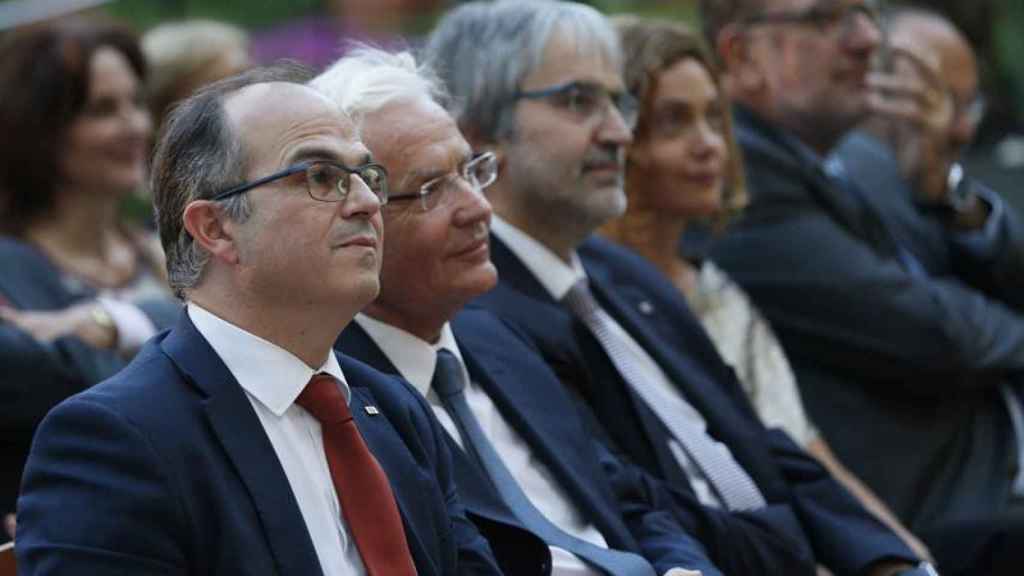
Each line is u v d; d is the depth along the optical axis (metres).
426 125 7.75
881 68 13.73
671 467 9.12
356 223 6.16
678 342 10.04
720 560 8.88
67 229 11.29
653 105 10.46
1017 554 11.56
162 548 5.67
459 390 7.95
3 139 11.12
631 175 10.65
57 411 5.80
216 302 6.18
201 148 6.16
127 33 11.62
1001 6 17.69
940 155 13.77
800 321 11.77
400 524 6.23
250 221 6.08
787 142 12.18
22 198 11.20
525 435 8.15
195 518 5.75
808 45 12.32
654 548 8.35
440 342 8.06
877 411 11.95
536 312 8.98
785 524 9.30
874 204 12.93
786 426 11.09
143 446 5.73
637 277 10.18
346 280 6.09
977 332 11.99
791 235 11.82
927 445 11.97
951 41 13.99
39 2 15.10
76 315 9.59
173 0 17.55
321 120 6.21
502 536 7.45
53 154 11.17
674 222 10.82
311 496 6.09
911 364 11.80
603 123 9.16
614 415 9.16
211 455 5.88
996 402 12.59
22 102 11.12
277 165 6.09
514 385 8.30
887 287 11.75
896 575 9.61
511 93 9.12
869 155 13.56
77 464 5.71
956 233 13.73
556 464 8.09
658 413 9.35
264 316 6.15
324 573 5.99
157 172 6.29
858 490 11.04
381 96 7.76
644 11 16.64
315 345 6.23
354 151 6.23
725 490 9.36
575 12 9.32
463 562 6.80
